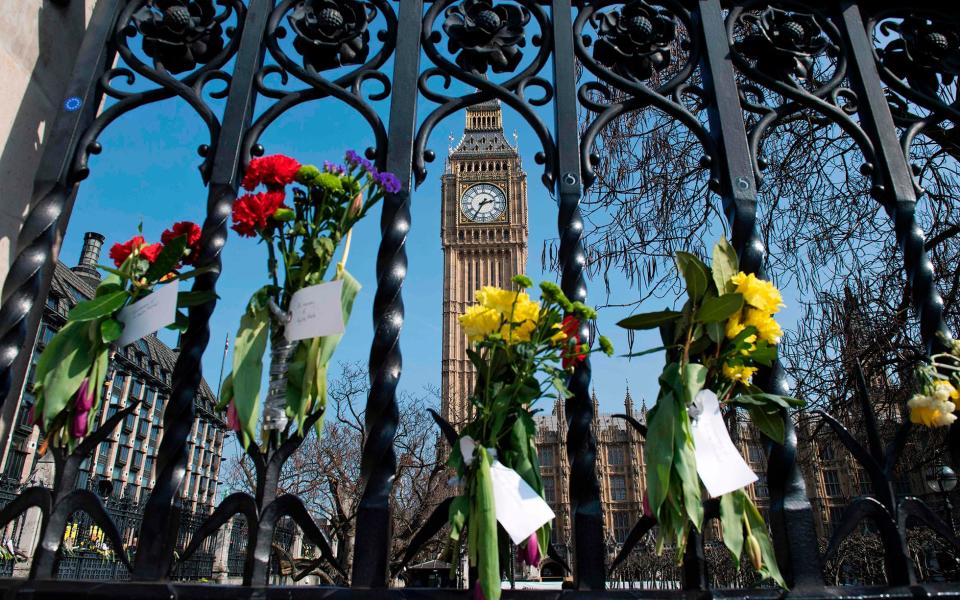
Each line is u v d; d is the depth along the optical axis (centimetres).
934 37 241
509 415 163
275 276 166
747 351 163
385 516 153
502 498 148
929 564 470
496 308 164
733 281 168
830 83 226
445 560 170
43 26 211
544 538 155
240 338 158
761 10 238
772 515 165
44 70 211
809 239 456
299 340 160
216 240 178
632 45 221
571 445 164
